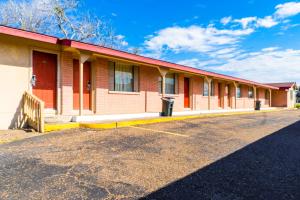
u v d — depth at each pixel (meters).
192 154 6.49
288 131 11.39
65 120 9.86
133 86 14.20
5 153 5.80
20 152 5.91
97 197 3.86
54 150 6.18
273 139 9.15
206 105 20.72
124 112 13.38
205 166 5.56
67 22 26.91
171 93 17.22
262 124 13.97
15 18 24.05
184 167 5.43
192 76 19.03
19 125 8.93
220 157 6.34
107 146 6.80
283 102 37.38
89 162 5.42
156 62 14.07
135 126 10.46
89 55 10.47
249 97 29.08
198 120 14.02
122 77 13.49
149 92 15.13
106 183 4.40
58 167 5.04
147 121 11.74
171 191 4.19
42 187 4.12
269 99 34.72
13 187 4.07
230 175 5.05
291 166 5.77
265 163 5.96
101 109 12.12
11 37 8.44
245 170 5.39
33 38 8.59
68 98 10.69
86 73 11.81
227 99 24.22
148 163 5.59
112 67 12.88
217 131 10.36
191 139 8.34
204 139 8.47
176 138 8.35
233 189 4.37
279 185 4.60
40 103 8.20
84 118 10.37
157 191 4.17
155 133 9.02
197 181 4.67
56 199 3.74
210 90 21.36
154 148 6.88
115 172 4.93
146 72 14.95
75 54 10.88
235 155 6.58
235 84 23.83
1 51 8.55
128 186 4.32
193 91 19.16
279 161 6.17
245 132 10.59
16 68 8.94
